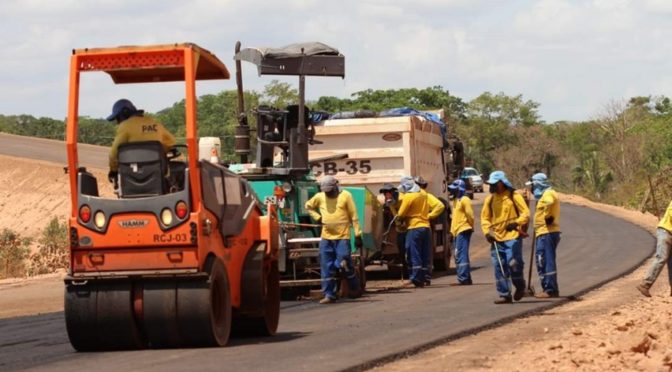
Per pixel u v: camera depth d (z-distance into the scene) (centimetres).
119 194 1600
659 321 1820
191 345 1597
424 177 3297
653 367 1327
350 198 2433
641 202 7875
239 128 2681
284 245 2514
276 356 1470
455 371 1334
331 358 1434
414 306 2262
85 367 1414
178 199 1543
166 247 1548
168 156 1641
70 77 1555
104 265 1562
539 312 2088
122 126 1602
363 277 2642
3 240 4641
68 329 1577
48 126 15812
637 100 14388
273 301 1788
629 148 10931
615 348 1487
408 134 3091
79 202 1566
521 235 2275
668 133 10750
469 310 2130
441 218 3456
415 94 14250
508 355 1476
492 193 2295
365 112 3197
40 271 4091
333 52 2619
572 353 1463
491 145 14488
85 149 10531
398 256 3141
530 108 15162
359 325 1891
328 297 2423
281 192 2586
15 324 2167
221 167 1672
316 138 3153
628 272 3125
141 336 1596
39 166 8956
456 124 14188
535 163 13262
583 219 6425
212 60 1628
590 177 11094
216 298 1611
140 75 1700
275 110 2716
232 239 1675
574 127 14200
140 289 1562
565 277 2973
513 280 2281
